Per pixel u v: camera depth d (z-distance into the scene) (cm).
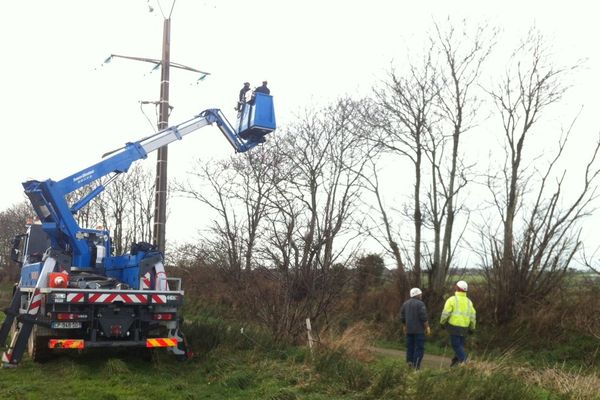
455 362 1033
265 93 1301
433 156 1853
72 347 941
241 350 1038
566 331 1379
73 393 776
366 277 1756
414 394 699
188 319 1689
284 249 1158
